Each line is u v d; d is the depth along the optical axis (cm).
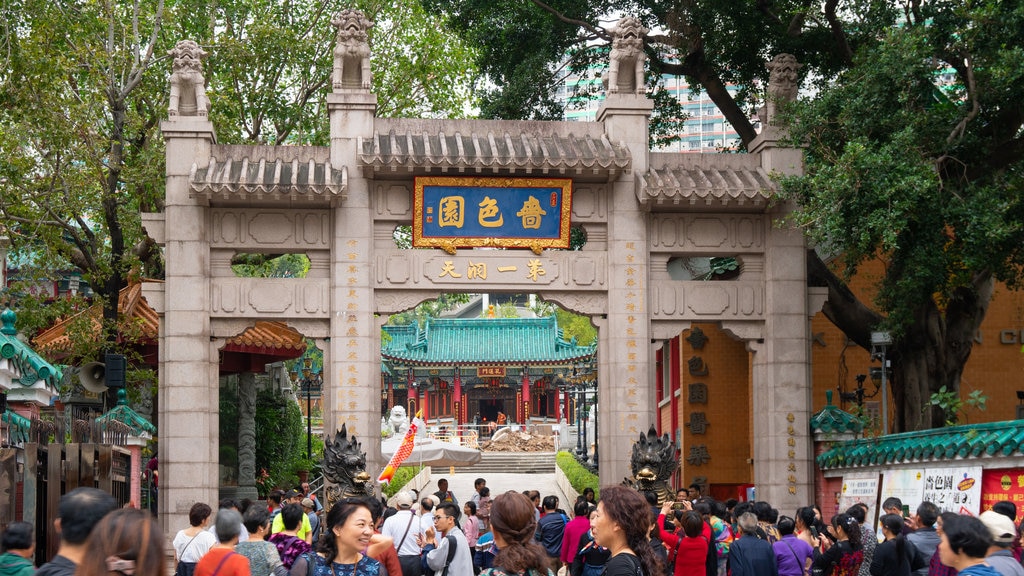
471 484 5116
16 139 2550
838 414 2527
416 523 1457
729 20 2866
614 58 2588
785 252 2575
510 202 2516
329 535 916
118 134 2786
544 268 2539
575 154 2491
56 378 1836
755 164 2633
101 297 2711
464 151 2469
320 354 4175
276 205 2477
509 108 3127
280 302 2475
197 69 2502
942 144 2297
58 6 2788
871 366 3061
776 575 1355
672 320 2569
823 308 2758
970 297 2620
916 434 2023
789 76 2616
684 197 2473
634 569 825
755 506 1598
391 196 2523
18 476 1574
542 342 7175
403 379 7600
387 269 2506
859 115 2312
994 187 2231
